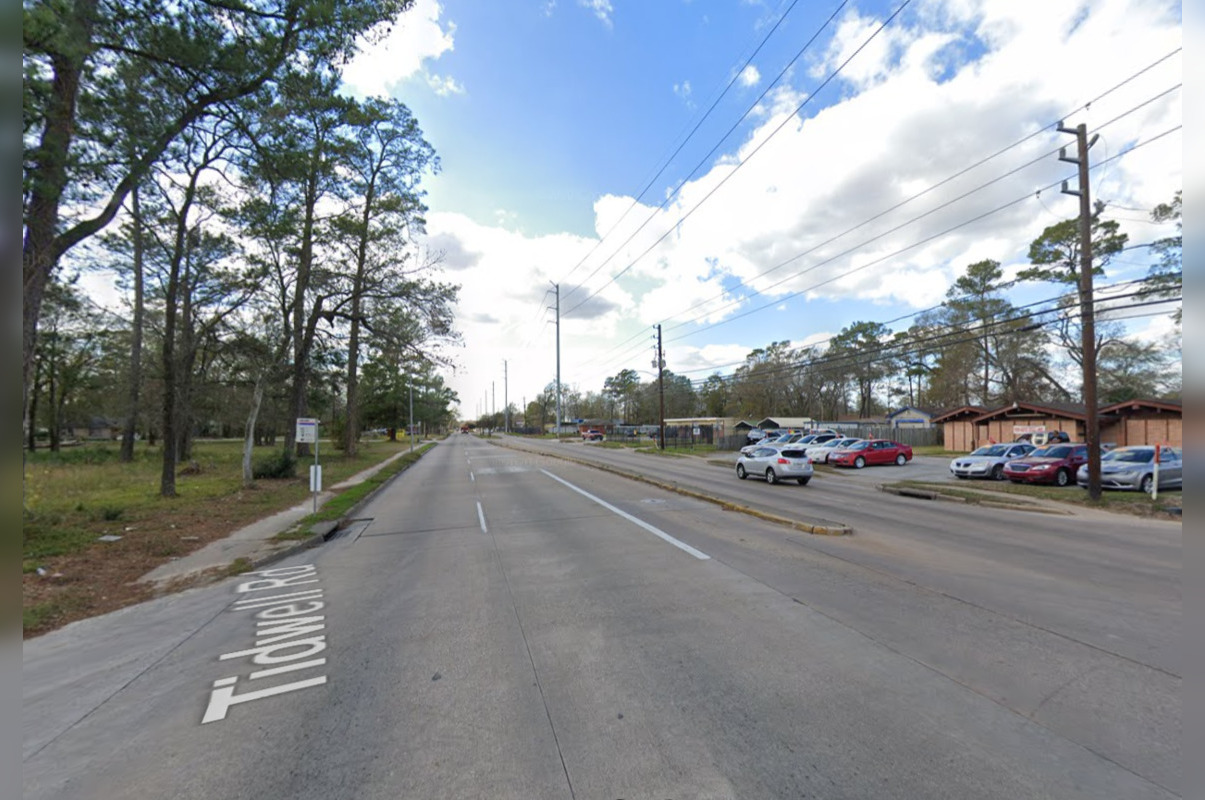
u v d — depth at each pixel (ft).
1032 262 125.39
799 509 41.29
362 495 50.57
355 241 82.64
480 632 16.42
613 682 12.82
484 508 43.60
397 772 9.49
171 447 50.44
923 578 21.66
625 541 29.45
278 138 38.83
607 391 412.36
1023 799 8.43
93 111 28.40
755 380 236.43
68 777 9.53
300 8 30.99
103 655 15.40
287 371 72.74
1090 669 13.21
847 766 9.37
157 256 62.13
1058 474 58.59
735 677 12.96
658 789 8.84
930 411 175.52
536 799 8.64
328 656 14.93
